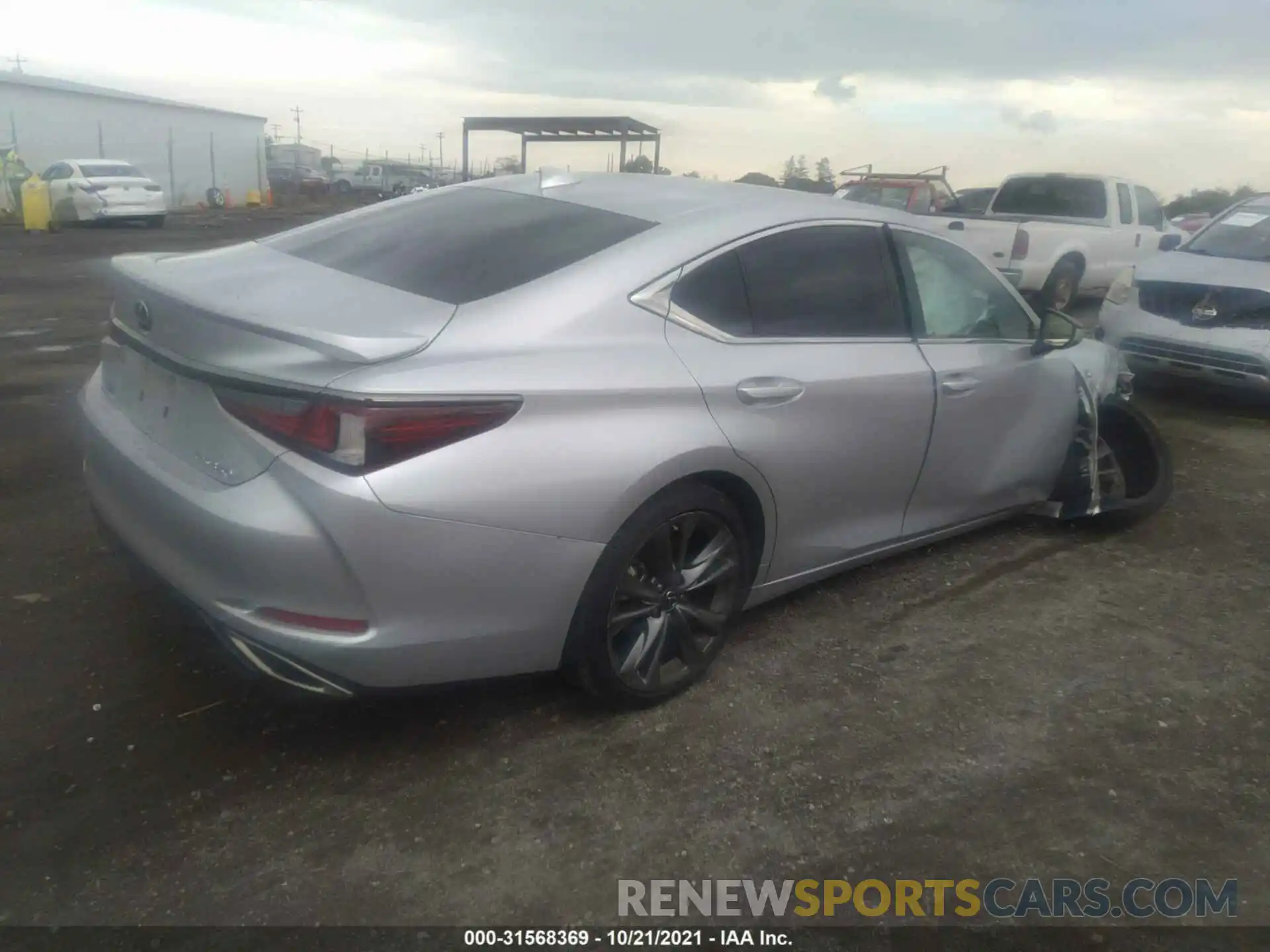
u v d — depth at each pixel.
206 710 3.31
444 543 2.74
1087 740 3.40
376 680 2.81
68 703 3.30
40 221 22.97
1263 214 8.55
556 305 3.10
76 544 4.48
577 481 2.93
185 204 37.75
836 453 3.72
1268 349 7.42
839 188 16.48
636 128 22.00
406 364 2.73
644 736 3.30
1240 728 3.51
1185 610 4.39
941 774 3.18
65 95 31.72
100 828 2.76
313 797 2.93
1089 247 12.55
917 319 4.13
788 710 3.49
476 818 2.88
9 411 6.61
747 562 3.60
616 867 2.73
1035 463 4.79
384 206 4.14
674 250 3.38
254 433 2.72
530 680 3.59
